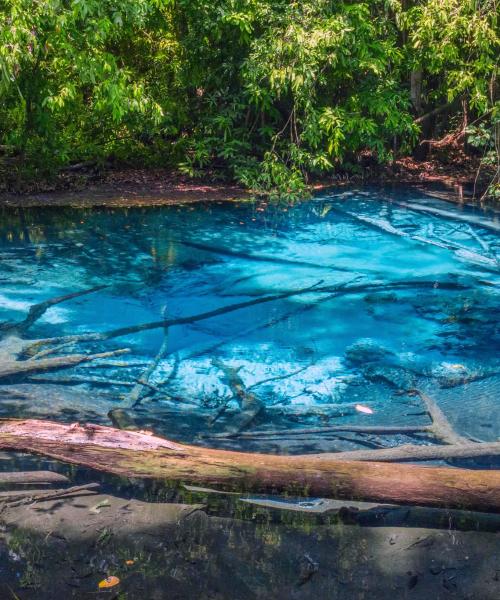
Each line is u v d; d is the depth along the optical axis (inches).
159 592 111.9
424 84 532.4
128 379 197.2
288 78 436.1
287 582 115.1
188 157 471.8
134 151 496.1
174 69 487.5
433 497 131.3
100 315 243.1
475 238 354.6
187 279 283.0
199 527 128.8
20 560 118.9
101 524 129.0
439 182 487.8
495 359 216.2
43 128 413.4
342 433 169.0
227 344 223.0
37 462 150.4
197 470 136.8
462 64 469.1
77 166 470.0
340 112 453.4
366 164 520.7
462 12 465.7
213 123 467.8
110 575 115.6
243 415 175.6
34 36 352.5
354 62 451.5
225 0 438.9
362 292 272.8
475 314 252.4
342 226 373.4
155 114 413.1
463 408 183.8
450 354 219.5
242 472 135.6
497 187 440.5
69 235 339.9
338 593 113.0
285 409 181.6
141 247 323.9
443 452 154.4
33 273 283.7
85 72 383.2
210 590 112.7
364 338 230.2
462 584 115.2
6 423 146.4
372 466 136.5
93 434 142.8
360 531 128.8
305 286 278.1
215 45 476.4
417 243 343.9
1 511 132.0
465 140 542.9
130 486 141.9
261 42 437.4
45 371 199.0
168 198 425.1
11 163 449.1
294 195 427.8
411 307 258.1
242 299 262.2
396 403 187.2
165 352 215.5
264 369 206.4
